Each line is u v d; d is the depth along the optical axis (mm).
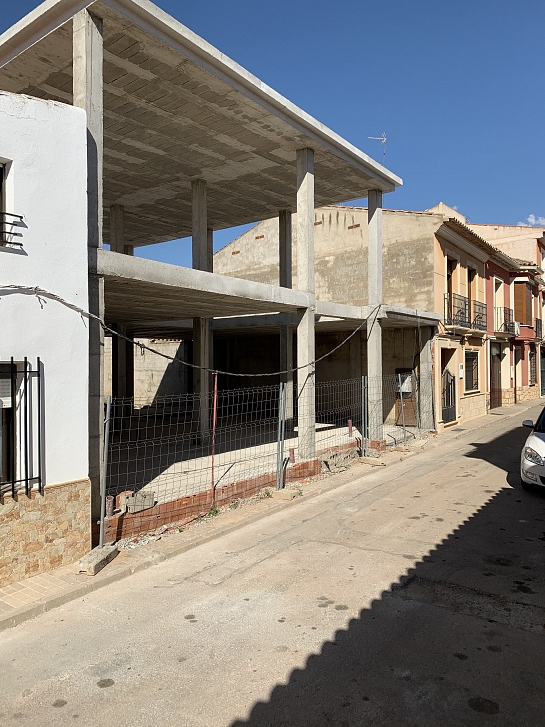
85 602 5145
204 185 11852
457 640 4352
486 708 3480
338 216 19562
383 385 17812
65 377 5715
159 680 3857
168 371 22703
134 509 6836
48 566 5590
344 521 7746
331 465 11234
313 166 10461
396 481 10359
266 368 20281
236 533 7277
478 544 6637
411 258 17141
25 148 5363
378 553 6391
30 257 5395
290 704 3557
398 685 3746
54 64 7359
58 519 5660
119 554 6250
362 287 18875
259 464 10273
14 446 5336
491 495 9023
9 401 5375
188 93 8133
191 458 10945
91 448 6230
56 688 3781
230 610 4953
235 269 23125
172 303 9984
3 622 4617
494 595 5191
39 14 6492
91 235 6309
